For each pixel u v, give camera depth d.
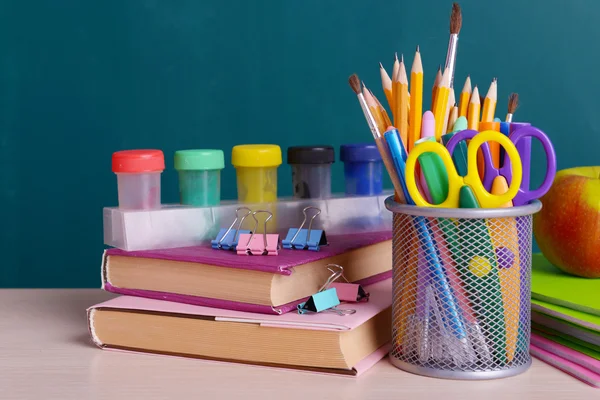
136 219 0.73
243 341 0.65
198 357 0.67
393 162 0.63
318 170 0.85
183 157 0.78
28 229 1.54
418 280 0.63
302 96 1.50
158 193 0.77
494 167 0.63
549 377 0.62
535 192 0.62
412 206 0.61
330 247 0.73
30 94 1.51
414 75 0.65
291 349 0.63
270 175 0.83
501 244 0.62
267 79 1.50
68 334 0.76
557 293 0.71
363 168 0.87
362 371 0.62
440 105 0.65
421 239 0.62
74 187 1.53
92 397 0.59
